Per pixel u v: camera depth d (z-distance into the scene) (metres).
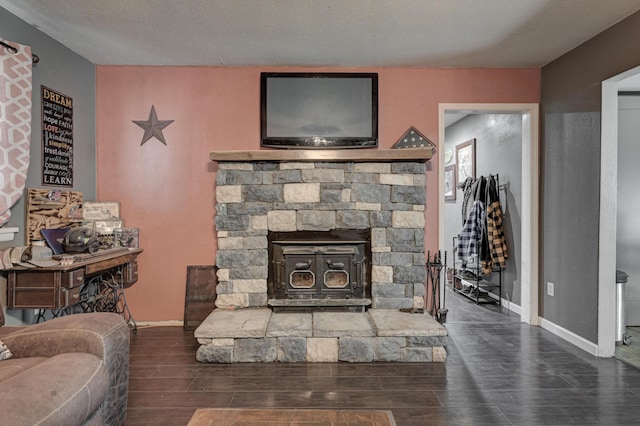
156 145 3.56
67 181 3.14
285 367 2.70
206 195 3.58
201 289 3.54
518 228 4.11
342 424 1.95
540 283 3.63
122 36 2.94
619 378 2.52
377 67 3.57
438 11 2.56
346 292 3.25
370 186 3.31
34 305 2.49
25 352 1.73
